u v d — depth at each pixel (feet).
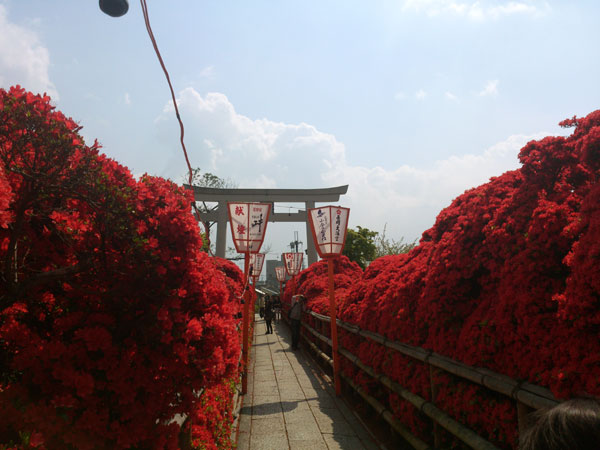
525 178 9.34
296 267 57.16
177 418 7.04
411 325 11.94
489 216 9.59
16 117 4.79
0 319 5.47
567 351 6.14
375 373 14.67
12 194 4.20
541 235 7.49
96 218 5.59
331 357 24.14
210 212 60.44
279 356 32.27
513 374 7.34
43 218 5.82
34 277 5.14
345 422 16.20
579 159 8.24
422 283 11.96
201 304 6.34
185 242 6.02
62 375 4.70
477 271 9.80
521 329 7.24
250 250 21.57
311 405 18.57
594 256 5.78
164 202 6.08
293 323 35.68
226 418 13.17
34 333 5.59
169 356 5.77
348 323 19.67
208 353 6.01
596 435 2.28
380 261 21.31
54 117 5.19
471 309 9.73
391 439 13.75
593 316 5.81
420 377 11.19
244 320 21.24
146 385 5.46
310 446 13.74
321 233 20.88
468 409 8.64
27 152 5.08
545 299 7.18
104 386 5.07
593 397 2.63
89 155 5.39
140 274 5.63
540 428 2.57
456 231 10.37
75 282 5.85
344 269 41.88
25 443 4.24
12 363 4.86
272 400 19.53
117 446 4.98
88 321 5.54
